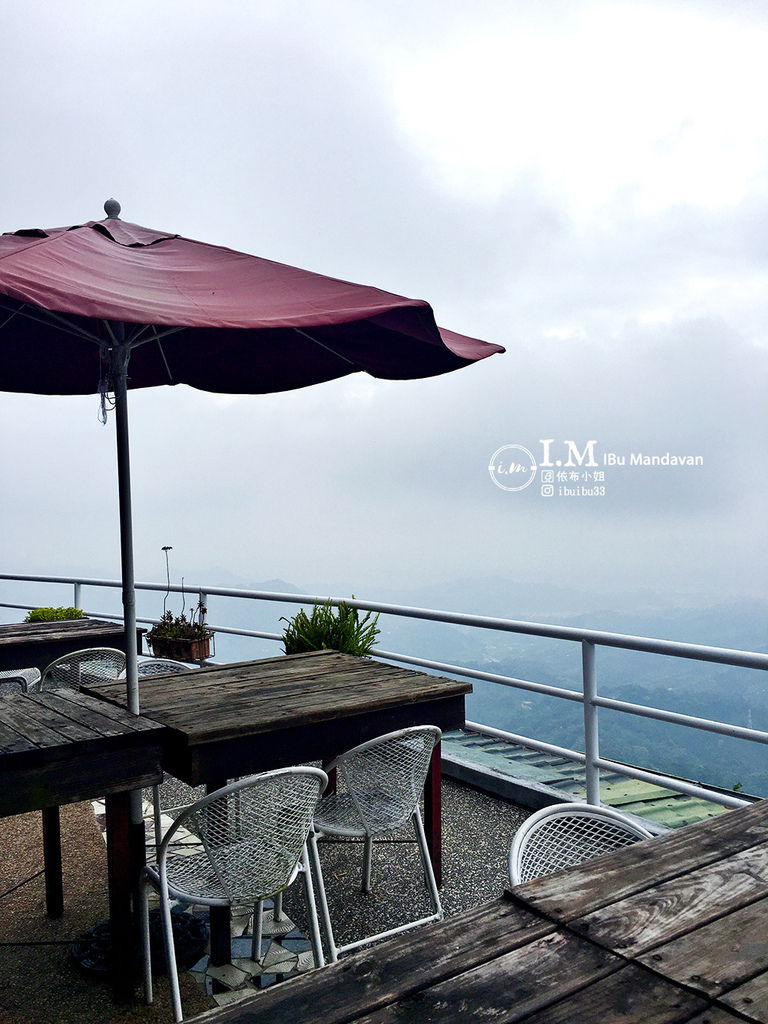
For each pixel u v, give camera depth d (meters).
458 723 3.09
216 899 2.21
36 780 2.13
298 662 3.63
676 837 1.56
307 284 2.34
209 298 2.08
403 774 2.75
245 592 5.54
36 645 4.92
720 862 1.43
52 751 2.13
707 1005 1.00
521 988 1.06
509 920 1.25
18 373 3.67
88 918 2.87
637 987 1.05
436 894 2.82
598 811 2.00
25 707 2.67
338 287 2.33
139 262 2.25
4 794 2.08
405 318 2.62
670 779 3.23
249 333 3.35
